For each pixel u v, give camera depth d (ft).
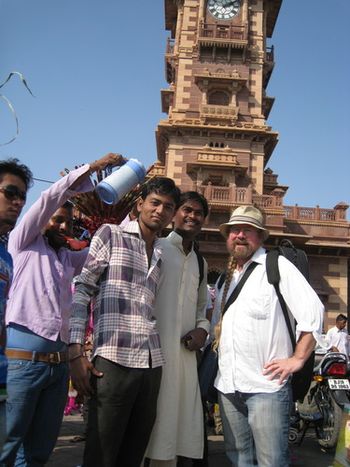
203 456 13.20
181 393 12.85
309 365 12.74
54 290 12.88
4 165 10.85
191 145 90.58
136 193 16.58
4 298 10.30
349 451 16.90
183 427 12.62
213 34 95.30
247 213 13.35
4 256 10.61
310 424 23.97
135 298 11.48
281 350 12.32
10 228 10.80
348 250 81.56
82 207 16.85
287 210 83.61
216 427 24.89
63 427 25.63
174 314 12.98
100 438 10.74
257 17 99.19
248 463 12.48
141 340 11.23
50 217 13.03
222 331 13.05
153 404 11.43
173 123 90.07
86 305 11.41
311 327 11.82
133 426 11.44
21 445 12.60
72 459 18.66
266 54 99.76
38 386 12.14
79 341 10.95
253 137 90.94
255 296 12.59
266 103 101.30
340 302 80.48
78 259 14.39
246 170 88.17
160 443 11.98
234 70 94.73
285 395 11.89
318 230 82.69
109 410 10.78
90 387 10.88
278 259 12.78
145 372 11.22
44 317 12.48
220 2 98.27
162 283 13.11
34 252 13.11
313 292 12.28
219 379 12.94
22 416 11.88
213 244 79.15
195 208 14.03
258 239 13.51
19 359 12.12
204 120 90.99
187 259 13.94
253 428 11.78
